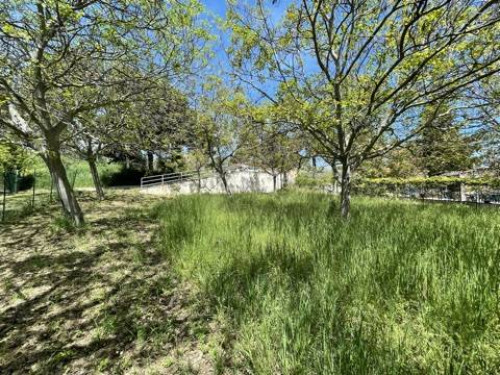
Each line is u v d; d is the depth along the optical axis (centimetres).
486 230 418
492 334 206
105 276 445
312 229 481
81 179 2638
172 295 378
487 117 571
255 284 323
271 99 611
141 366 259
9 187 1784
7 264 510
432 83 489
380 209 798
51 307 367
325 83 607
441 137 690
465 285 244
